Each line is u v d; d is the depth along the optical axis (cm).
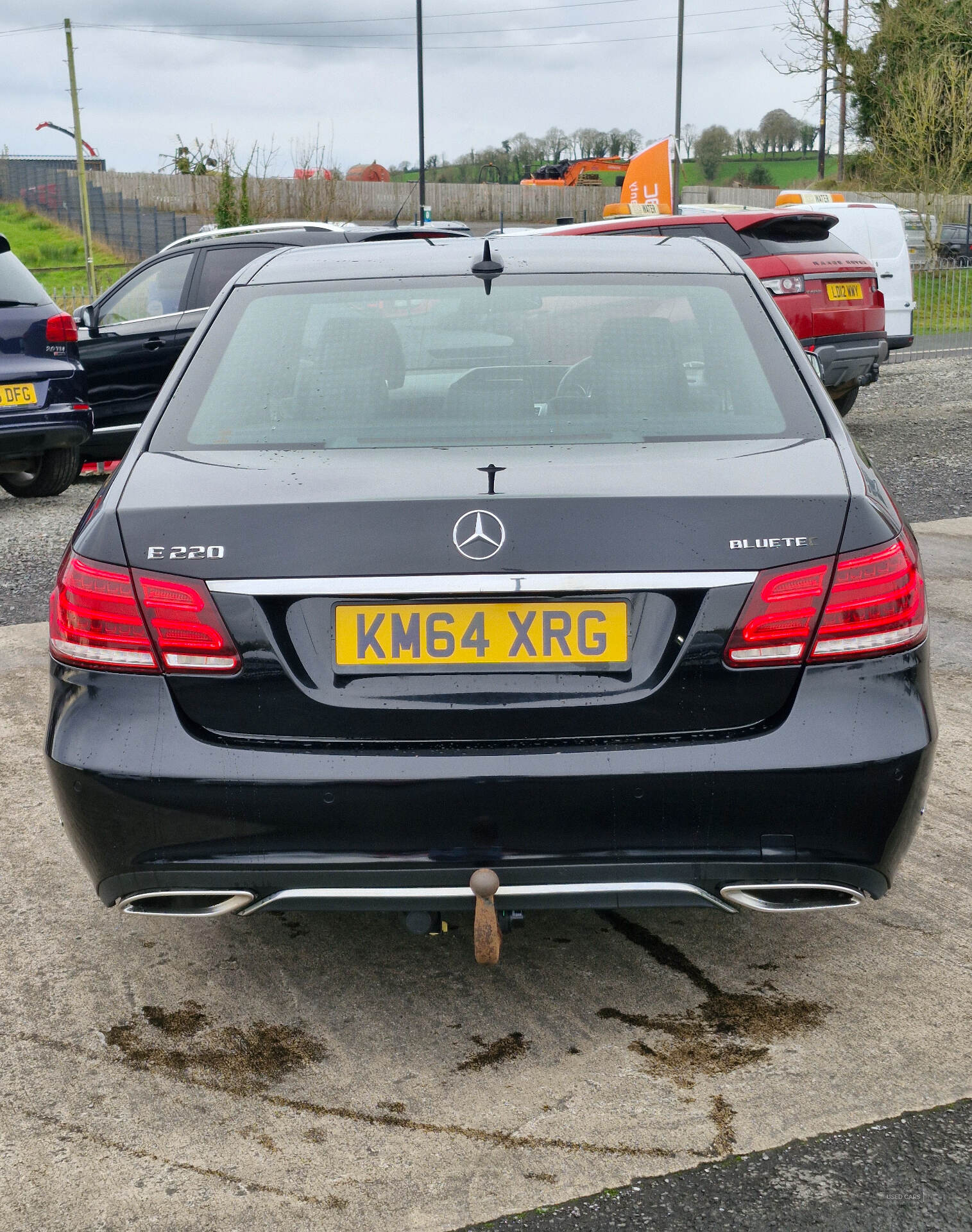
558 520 223
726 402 266
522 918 251
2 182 5706
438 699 226
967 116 2823
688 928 304
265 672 226
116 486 246
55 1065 252
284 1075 247
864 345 1005
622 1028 261
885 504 244
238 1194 214
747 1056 250
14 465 905
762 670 226
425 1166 220
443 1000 274
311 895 231
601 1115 232
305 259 327
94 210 4303
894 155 3031
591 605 224
